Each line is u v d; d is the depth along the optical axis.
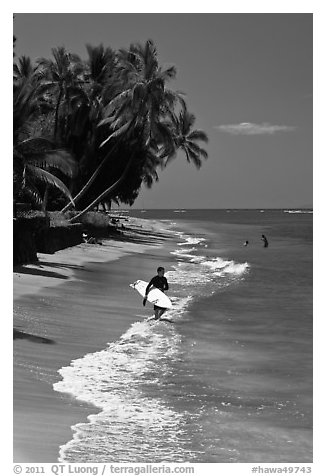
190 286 20.36
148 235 56.38
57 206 43.38
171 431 6.80
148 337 11.70
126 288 18.14
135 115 39.12
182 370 9.38
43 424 6.68
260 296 18.05
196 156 55.38
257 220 136.00
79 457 6.00
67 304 14.41
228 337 11.93
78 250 30.97
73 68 42.69
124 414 7.25
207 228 84.62
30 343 10.20
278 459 6.17
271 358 10.26
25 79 22.45
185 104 39.12
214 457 6.17
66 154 23.67
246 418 7.28
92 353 10.11
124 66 39.59
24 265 21.50
